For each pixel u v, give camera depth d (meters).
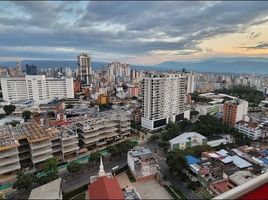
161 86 103.31
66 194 52.38
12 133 68.81
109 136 86.56
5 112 126.12
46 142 66.50
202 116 109.06
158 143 89.38
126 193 46.38
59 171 65.56
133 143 77.38
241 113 106.31
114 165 69.19
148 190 54.72
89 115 93.94
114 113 95.69
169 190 54.12
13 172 62.56
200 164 62.38
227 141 88.81
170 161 62.25
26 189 54.03
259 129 93.25
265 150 76.88
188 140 82.56
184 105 121.62
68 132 74.88
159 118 105.50
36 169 64.56
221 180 54.16
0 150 58.06
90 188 44.31
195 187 55.22
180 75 113.94
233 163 63.03
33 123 83.56
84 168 66.62
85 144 80.12
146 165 60.38
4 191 55.06
